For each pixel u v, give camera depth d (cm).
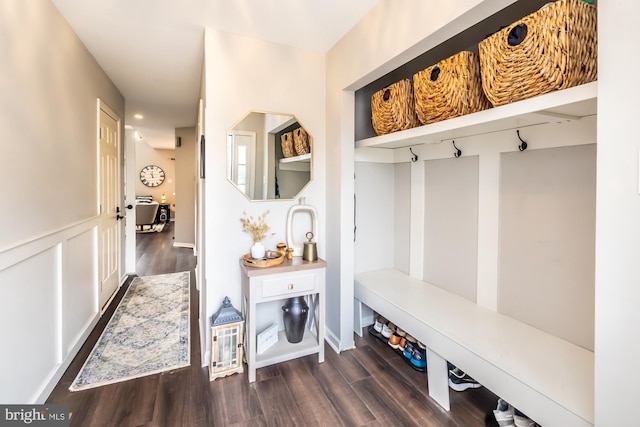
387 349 228
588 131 140
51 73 181
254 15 190
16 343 145
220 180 212
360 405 168
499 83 128
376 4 179
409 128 193
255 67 217
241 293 220
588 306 145
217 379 191
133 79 306
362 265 265
